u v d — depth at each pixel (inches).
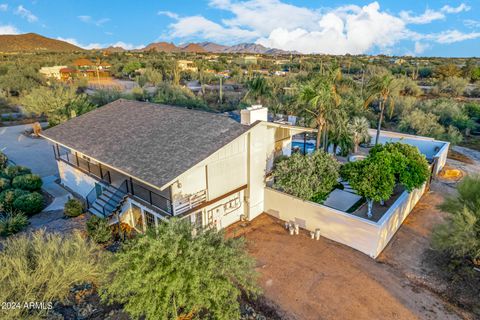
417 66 3351.4
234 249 397.7
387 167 648.4
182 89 2295.8
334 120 963.3
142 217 658.2
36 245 439.5
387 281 521.7
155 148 635.5
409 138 1197.7
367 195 645.9
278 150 810.2
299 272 542.6
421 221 726.5
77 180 851.4
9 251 436.5
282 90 2134.6
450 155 1224.2
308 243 631.8
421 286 510.6
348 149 1072.8
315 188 674.2
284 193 704.4
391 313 454.0
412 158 704.4
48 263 406.6
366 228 580.7
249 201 708.0
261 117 685.9
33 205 730.8
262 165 724.0
